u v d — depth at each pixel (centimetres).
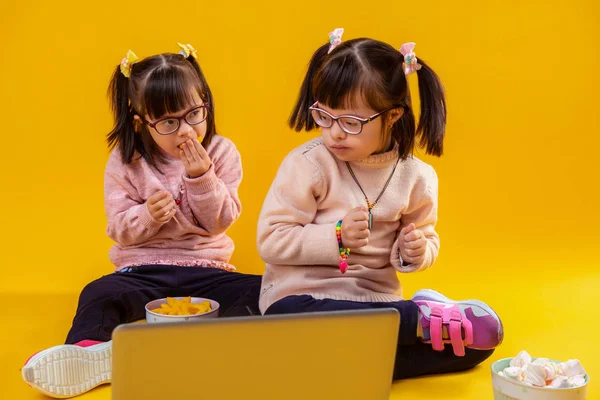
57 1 355
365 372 123
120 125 241
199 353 116
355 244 197
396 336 123
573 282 267
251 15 352
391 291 212
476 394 188
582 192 323
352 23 350
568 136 340
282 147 321
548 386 168
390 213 207
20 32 348
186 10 353
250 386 119
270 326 117
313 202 206
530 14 358
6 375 201
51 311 245
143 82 225
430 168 216
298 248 201
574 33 357
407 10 354
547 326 232
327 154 206
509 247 293
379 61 193
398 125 207
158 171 244
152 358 115
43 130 330
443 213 309
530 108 344
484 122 340
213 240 249
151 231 235
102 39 346
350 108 192
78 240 291
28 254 282
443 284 267
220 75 336
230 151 254
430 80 206
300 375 121
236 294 232
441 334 189
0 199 306
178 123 228
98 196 311
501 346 217
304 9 353
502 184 323
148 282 232
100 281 229
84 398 185
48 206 305
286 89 335
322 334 119
